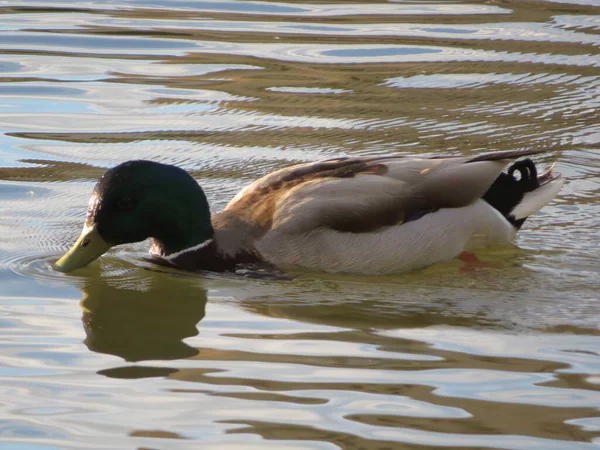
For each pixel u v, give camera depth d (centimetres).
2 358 891
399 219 1125
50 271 1122
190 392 820
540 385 828
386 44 1969
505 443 738
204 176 1393
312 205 1119
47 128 1586
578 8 2189
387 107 1648
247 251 1130
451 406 792
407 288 1087
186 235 1144
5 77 1800
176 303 1040
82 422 770
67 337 944
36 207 1302
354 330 957
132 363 881
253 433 752
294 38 2022
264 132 1554
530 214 1205
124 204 1123
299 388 824
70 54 1931
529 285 1086
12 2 2295
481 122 1579
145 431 755
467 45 1947
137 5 2283
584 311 1009
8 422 770
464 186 1153
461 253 1173
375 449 729
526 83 1744
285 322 982
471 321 981
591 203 1317
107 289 1078
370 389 822
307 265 1120
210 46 1977
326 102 1678
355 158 1188
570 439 744
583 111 1625
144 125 1595
